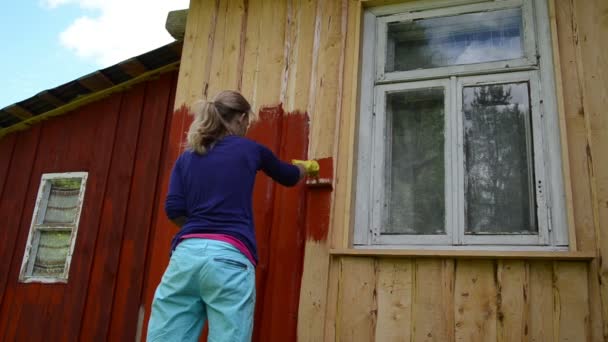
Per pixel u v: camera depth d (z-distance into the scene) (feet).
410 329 8.93
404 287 9.18
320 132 10.60
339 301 9.47
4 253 17.11
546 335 8.27
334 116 10.61
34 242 16.93
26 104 17.46
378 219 9.98
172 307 7.39
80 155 17.29
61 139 17.83
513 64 10.10
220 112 8.46
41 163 17.81
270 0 12.07
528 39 10.12
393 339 8.97
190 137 8.23
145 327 10.53
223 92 8.69
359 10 11.20
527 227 9.22
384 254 9.32
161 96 16.78
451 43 10.77
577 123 9.21
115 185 16.35
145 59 16.16
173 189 8.16
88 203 16.52
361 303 9.34
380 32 11.20
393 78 10.78
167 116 16.43
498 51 10.37
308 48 11.33
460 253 8.88
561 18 9.89
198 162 8.10
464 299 8.82
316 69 11.10
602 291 8.25
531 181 9.42
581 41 9.64
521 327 8.41
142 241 15.35
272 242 10.30
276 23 11.84
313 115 10.78
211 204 7.67
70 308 15.53
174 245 7.68
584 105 9.26
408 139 10.41
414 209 9.96
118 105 17.37
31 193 17.56
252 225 7.93
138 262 15.19
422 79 10.61
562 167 9.09
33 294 16.19
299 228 10.16
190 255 7.29
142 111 16.92
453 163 9.90
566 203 8.84
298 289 9.80
